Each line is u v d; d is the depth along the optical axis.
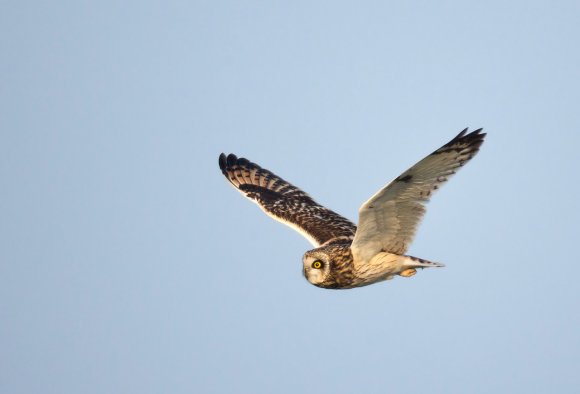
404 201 12.26
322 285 13.64
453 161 11.91
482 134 11.79
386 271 13.37
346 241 14.41
